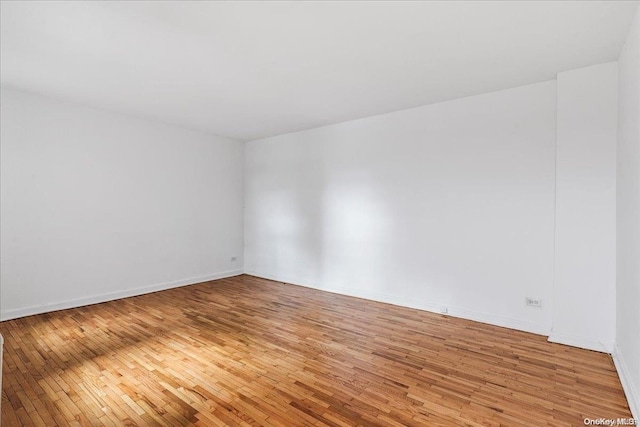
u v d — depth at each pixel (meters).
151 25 2.38
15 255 3.80
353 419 2.01
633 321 2.20
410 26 2.39
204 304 4.43
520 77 3.27
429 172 4.14
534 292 3.41
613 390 2.33
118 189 4.68
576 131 3.03
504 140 3.59
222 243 6.09
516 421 1.99
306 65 3.05
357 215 4.83
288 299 4.68
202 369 2.62
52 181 4.07
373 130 4.67
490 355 2.88
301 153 5.56
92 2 2.10
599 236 2.92
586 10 2.17
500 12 2.21
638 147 2.11
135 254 4.87
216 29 2.44
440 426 1.95
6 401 2.18
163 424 1.96
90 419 2.00
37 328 3.49
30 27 2.40
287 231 5.75
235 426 1.95
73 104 4.23
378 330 3.48
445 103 4.01
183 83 3.52
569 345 3.07
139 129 4.89
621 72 2.69
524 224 3.47
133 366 2.66
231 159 6.21
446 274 4.00
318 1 2.10
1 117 3.70
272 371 2.59
